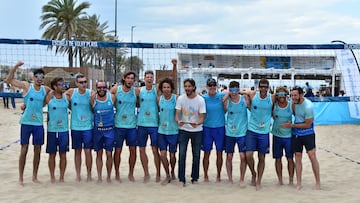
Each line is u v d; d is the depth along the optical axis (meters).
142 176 6.13
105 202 4.70
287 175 6.28
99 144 5.56
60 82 5.40
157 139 5.61
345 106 14.06
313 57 22.12
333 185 5.60
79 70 21.09
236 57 22.31
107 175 5.65
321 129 12.48
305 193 5.13
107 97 5.48
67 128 5.59
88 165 5.69
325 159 7.55
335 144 9.50
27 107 5.39
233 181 5.84
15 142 9.25
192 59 21.98
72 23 31.67
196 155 5.57
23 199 4.79
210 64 22.12
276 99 5.32
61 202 4.69
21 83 5.43
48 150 5.50
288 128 5.39
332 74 21.06
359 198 4.87
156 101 5.58
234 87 5.30
